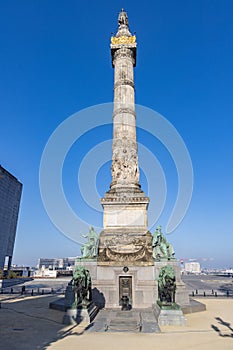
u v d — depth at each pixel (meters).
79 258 29.94
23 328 18.69
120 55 40.50
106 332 17.88
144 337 16.66
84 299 22.14
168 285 21.97
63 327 19.09
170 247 30.03
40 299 33.53
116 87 39.06
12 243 88.56
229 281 77.31
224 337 16.64
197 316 23.73
